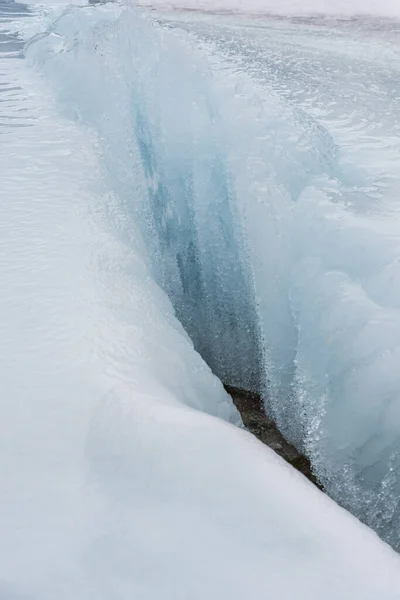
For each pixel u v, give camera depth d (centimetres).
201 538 133
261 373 323
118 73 449
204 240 362
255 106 365
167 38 417
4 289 233
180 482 145
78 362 192
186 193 371
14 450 158
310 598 121
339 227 270
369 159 367
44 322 213
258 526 135
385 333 227
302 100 534
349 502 236
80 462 154
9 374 187
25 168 371
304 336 264
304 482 150
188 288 368
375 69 684
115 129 426
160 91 394
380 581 124
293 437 278
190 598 121
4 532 135
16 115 499
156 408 167
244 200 315
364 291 246
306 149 343
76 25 772
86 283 240
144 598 121
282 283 291
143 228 363
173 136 377
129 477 148
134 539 133
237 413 243
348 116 482
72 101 512
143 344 208
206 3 1409
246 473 146
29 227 287
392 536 223
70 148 412
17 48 827
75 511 140
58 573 126
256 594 121
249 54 763
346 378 236
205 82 382
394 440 221
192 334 360
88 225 294
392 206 291
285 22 1149
